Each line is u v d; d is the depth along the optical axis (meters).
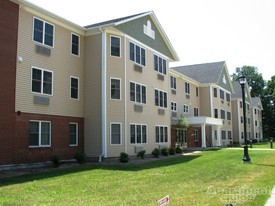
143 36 25.56
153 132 26.06
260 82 85.50
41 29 18.39
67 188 10.02
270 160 19.08
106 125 20.89
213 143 42.19
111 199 8.32
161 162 19.05
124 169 15.42
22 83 16.81
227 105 49.56
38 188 10.05
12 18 16.44
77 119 20.73
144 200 8.17
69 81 20.28
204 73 45.56
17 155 16.22
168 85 29.48
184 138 36.03
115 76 21.89
